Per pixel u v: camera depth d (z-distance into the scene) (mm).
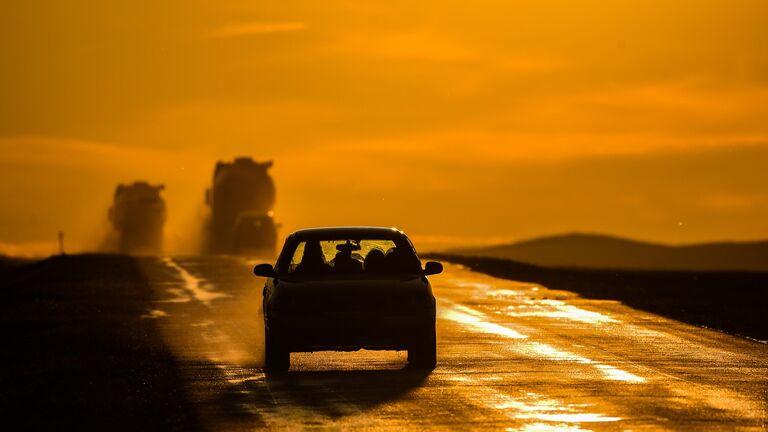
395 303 52875
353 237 55500
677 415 39875
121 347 67250
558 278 133250
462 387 47688
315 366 56344
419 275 54656
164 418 40688
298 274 54500
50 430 38844
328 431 37562
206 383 50094
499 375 51562
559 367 54500
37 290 124688
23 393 47938
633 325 77438
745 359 57594
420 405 42844
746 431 36656
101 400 45312
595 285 121250
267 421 39719
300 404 43531
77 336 75125
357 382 49719
